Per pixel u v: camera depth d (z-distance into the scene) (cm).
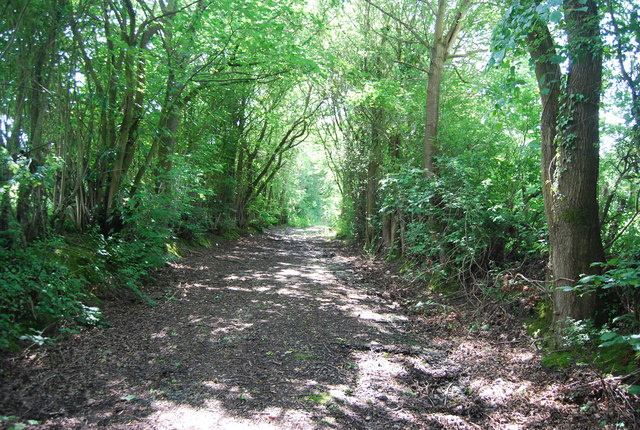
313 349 519
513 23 430
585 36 448
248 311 682
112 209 830
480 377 445
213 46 980
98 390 371
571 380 400
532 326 549
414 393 412
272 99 2052
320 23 1028
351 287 956
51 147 646
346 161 1600
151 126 897
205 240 1520
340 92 1461
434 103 965
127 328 549
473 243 743
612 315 463
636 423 315
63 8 608
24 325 450
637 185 534
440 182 775
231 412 350
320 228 3688
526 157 733
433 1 1085
